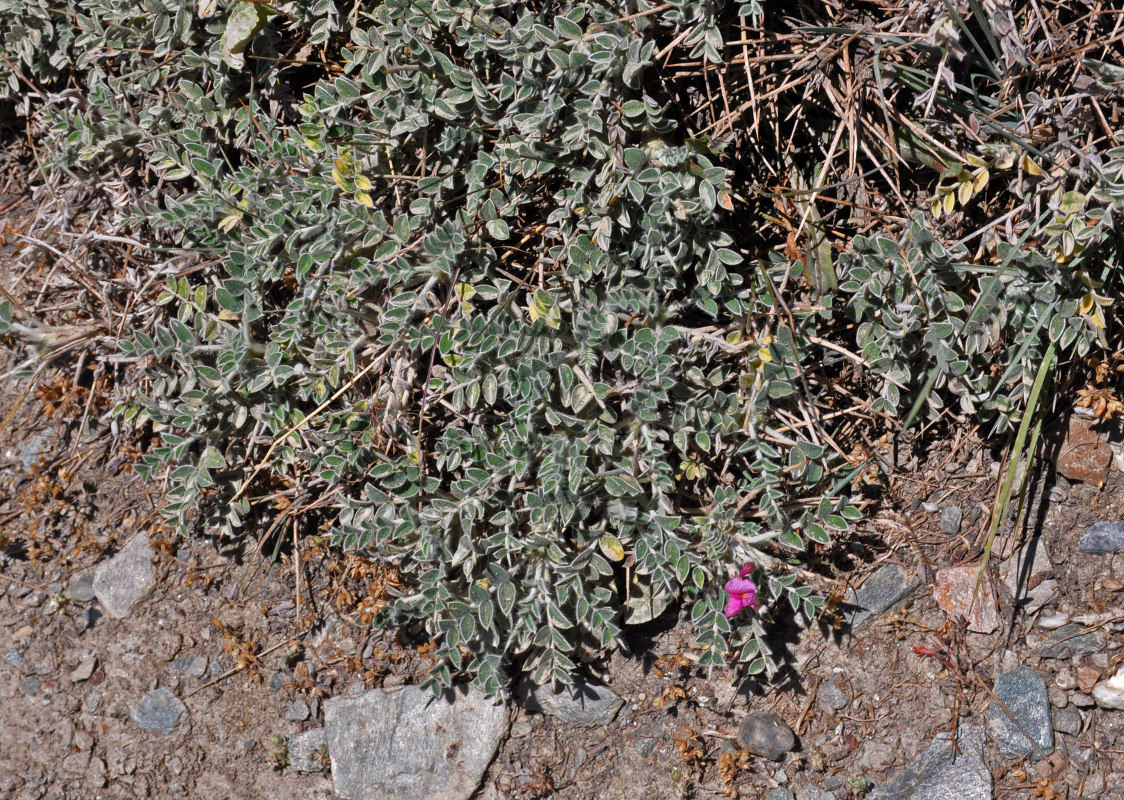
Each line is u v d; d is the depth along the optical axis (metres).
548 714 3.04
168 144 3.04
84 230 3.34
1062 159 2.51
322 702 3.12
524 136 2.65
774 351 2.64
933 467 2.99
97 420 3.44
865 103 2.68
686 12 2.50
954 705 2.89
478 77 2.77
